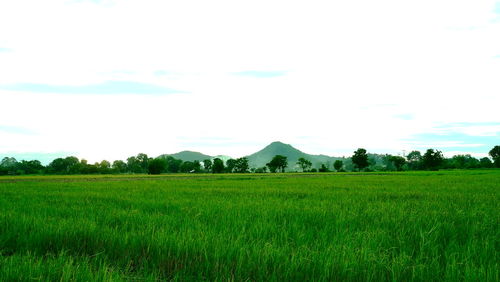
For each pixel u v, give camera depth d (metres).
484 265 3.43
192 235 4.70
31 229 5.26
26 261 3.54
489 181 24.30
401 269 3.30
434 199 10.64
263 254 3.70
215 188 17.08
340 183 22.83
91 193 13.56
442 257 3.94
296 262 3.49
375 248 4.12
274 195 12.49
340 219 6.10
